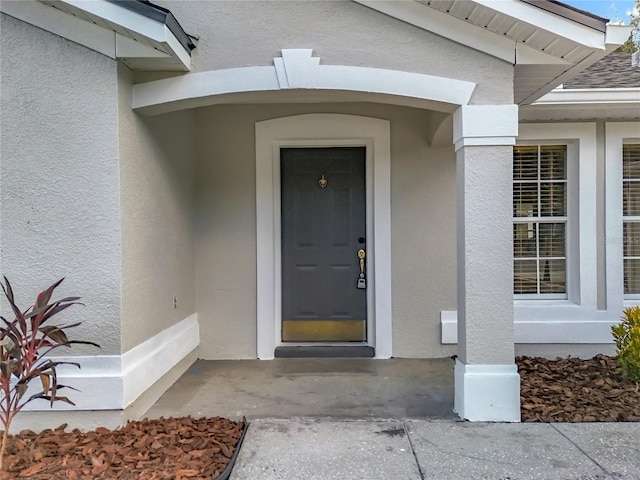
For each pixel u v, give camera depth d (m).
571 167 5.89
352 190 5.79
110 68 3.57
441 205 5.61
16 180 3.60
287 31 3.74
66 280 3.59
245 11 3.75
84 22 3.52
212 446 3.28
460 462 3.10
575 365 5.24
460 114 3.80
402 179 5.62
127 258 3.72
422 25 3.71
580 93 5.32
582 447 3.29
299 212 5.81
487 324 3.75
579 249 5.76
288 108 5.64
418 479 2.90
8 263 3.59
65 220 3.59
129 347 3.75
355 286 5.79
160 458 3.08
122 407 3.55
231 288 5.68
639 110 5.53
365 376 4.92
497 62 3.75
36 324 2.92
